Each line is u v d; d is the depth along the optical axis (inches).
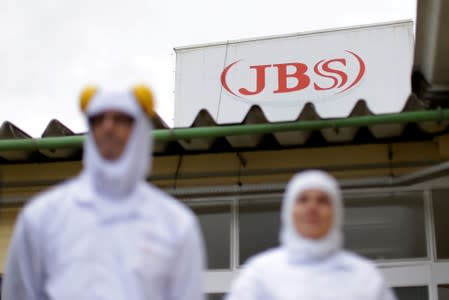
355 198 258.5
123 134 131.2
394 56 468.8
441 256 249.3
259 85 482.3
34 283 133.3
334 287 133.0
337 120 230.8
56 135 250.1
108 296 125.0
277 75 478.3
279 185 256.1
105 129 130.0
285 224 139.4
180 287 129.8
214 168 264.7
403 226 253.9
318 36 478.9
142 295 125.2
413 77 255.9
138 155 132.0
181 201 267.3
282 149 260.8
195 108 491.5
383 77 465.7
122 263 126.8
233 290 138.5
